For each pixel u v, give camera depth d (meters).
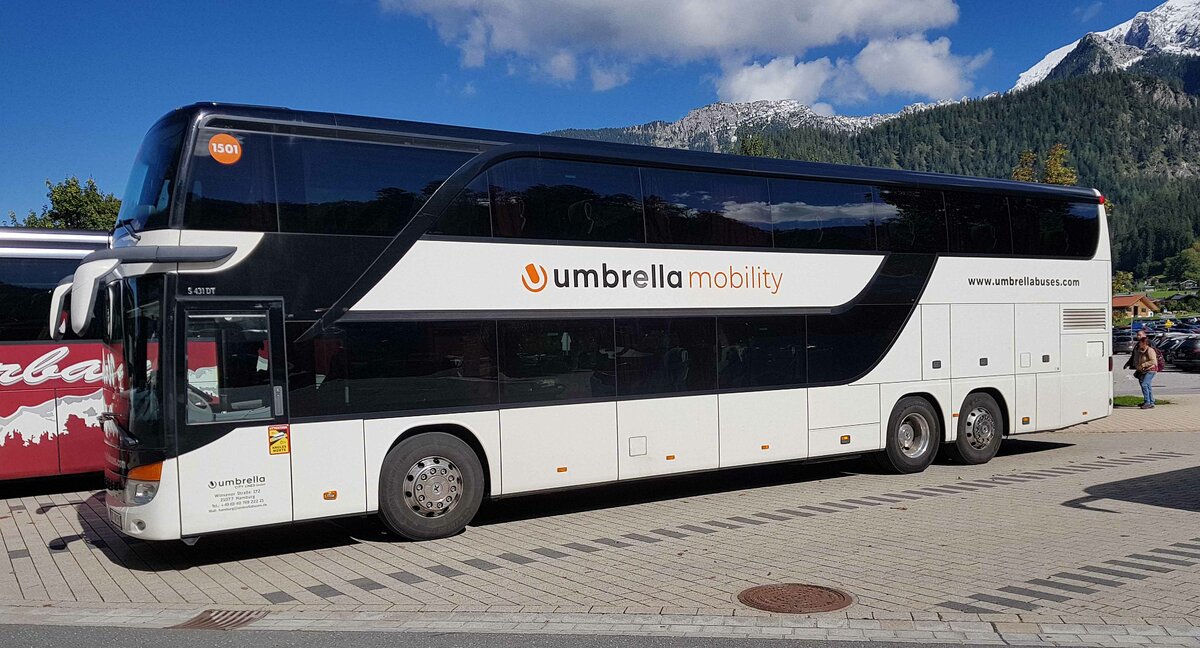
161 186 8.17
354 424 8.73
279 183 8.52
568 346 10.05
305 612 6.60
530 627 6.05
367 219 8.92
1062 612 6.10
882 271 12.72
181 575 7.91
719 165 11.27
